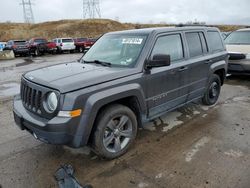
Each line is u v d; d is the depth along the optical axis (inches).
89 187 112.8
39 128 116.1
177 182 115.5
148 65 141.3
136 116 148.1
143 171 125.1
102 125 126.3
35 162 136.3
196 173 121.8
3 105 242.1
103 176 122.1
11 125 188.7
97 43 182.9
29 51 931.3
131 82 134.0
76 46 1095.0
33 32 2332.7
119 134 136.3
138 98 138.4
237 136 160.9
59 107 112.0
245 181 114.7
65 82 116.7
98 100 118.6
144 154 141.1
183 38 173.6
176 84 165.5
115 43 163.0
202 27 200.2
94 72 131.2
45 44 982.4
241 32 350.6
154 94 149.9
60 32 2293.3
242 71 306.0
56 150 148.3
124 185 114.9
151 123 184.4
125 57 149.2
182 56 171.6
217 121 186.4
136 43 150.9
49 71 139.3
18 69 537.6
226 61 222.7
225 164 128.7
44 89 117.2
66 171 125.3
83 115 115.6
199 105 222.4
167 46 159.8
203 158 135.0
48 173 126.0
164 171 124.4
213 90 217.9
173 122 185.9
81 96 114.2
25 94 132.3
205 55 193.9
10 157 141.7
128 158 137.5
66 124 111.2
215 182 114.7
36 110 122.5
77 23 2420.0
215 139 157.2
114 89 125.7
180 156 137.8
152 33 152.1
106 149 131.3
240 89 280.8
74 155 142.4
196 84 187.3
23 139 164.4
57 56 908.6
